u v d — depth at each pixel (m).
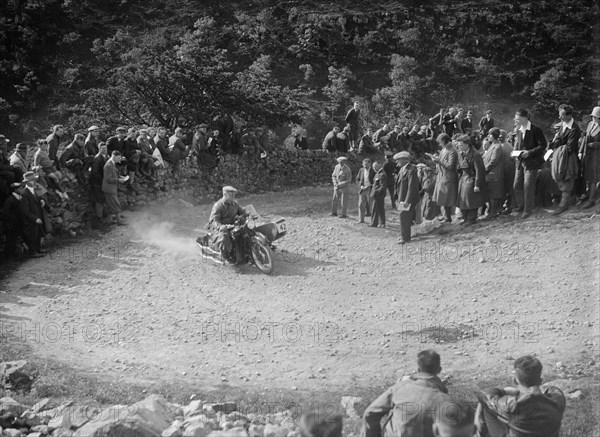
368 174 21.91
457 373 10.97
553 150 17.91
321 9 71.62
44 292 15.48
